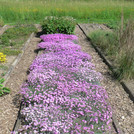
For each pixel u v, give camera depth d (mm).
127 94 3863
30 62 5480
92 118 2734
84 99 3133
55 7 13211
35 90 3350
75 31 9141
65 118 2764
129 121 3117
